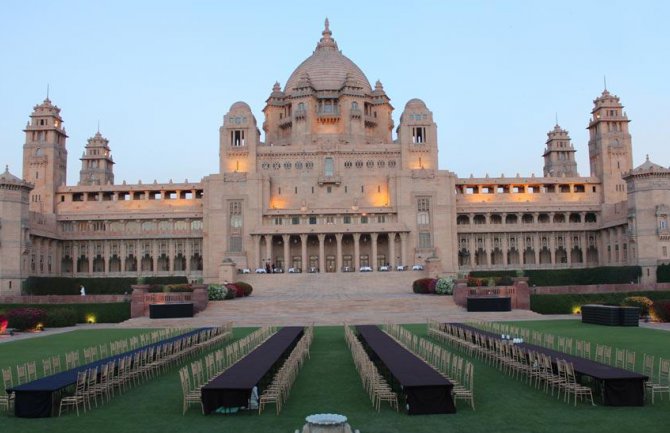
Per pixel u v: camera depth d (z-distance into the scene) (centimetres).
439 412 2698
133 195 15650
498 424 2495
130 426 2553
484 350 4144
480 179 15425
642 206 12581
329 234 14075
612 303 7850
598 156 15550
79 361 4206
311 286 11250
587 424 2469
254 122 14988
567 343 4197
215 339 5075
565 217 15450
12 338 5947
